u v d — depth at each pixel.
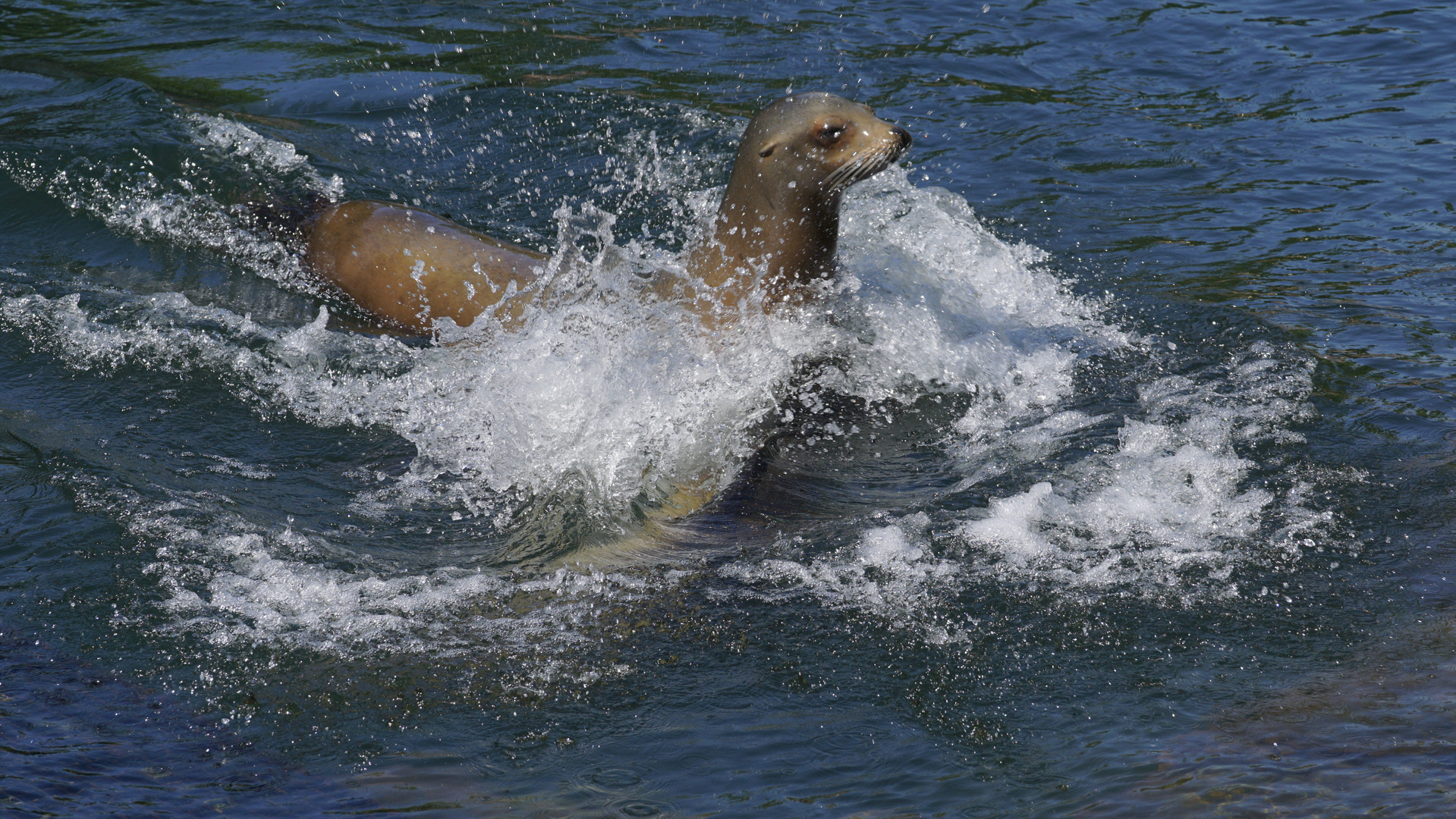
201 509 18.33
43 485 18.72
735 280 23.25
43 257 26.62
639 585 16.80
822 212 23.09
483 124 35.22
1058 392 21.94
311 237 26.58
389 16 45.00
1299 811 12.14
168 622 15.69
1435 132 34.09
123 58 39.84
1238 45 41.81
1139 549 17.14
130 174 29.72
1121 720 13.79
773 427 21.03
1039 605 15.99
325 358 23.19
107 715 13.98
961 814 12.33
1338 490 18.41
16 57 39.50
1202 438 20.00
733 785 12.88
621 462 19.97
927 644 15.29
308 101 36.56
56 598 16.03
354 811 12.53
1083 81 39.12
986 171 32.62
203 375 22.52
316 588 16.56
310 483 19.42
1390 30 42.25
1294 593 16.08
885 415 21.45
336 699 14.41
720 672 14.88
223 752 13.47
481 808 12.57
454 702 14.39
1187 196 31.02
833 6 46.12
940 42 42.28
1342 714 13.71
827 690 14.47
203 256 26.98
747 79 39.03
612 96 37.03
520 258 24.80
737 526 18.27
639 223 29.50
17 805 12.40
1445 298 25.03
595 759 13.34
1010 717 13.91
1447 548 16.91
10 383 21.95
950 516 18.17
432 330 24.31
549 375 21.67
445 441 20.73
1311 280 26.17
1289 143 34.00
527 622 15.98
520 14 45.28
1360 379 21.83
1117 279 26.52
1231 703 14.01
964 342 23.36
